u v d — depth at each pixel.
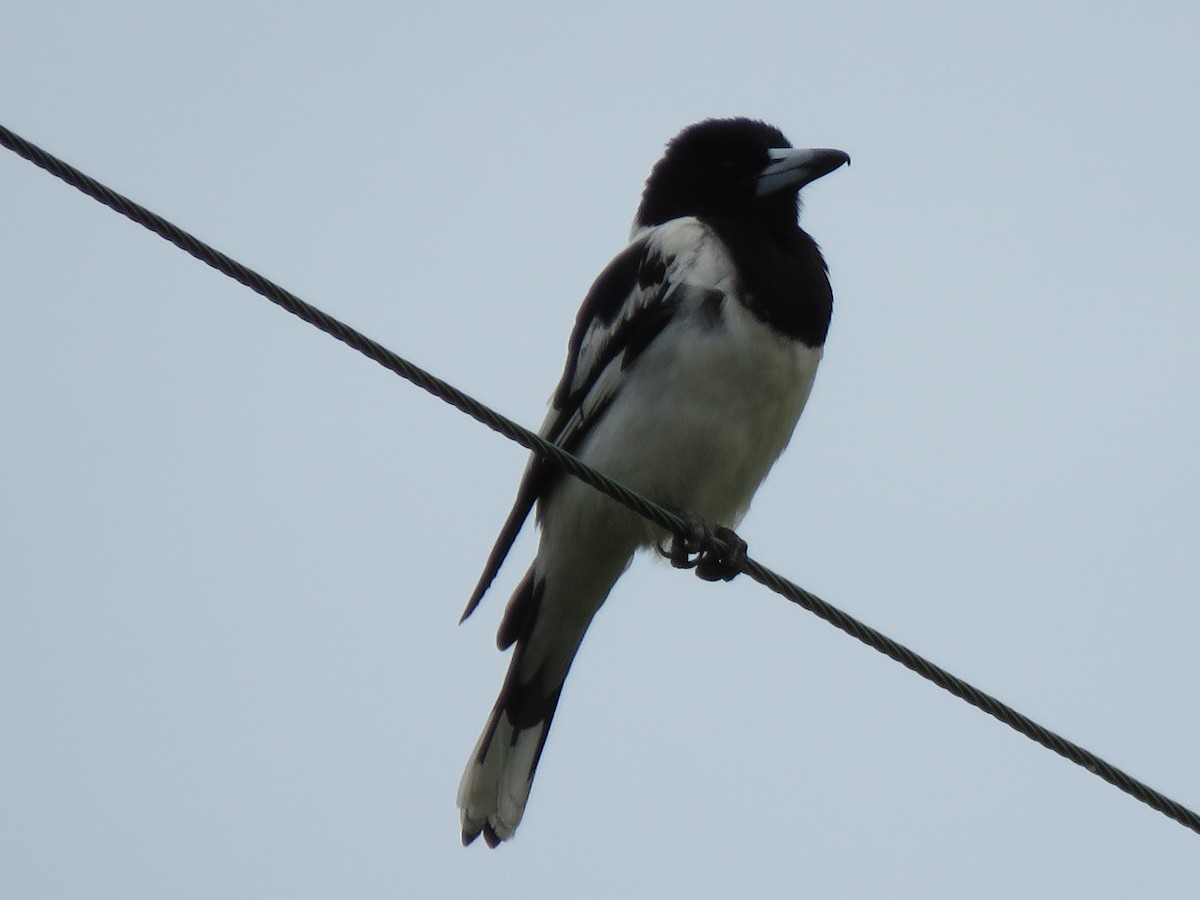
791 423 12.13
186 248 8.52
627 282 12.16
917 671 9.75
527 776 12.42
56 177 8.29
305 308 8.74
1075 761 9.70
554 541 12.27
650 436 11.74
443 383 9.14
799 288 11.91
